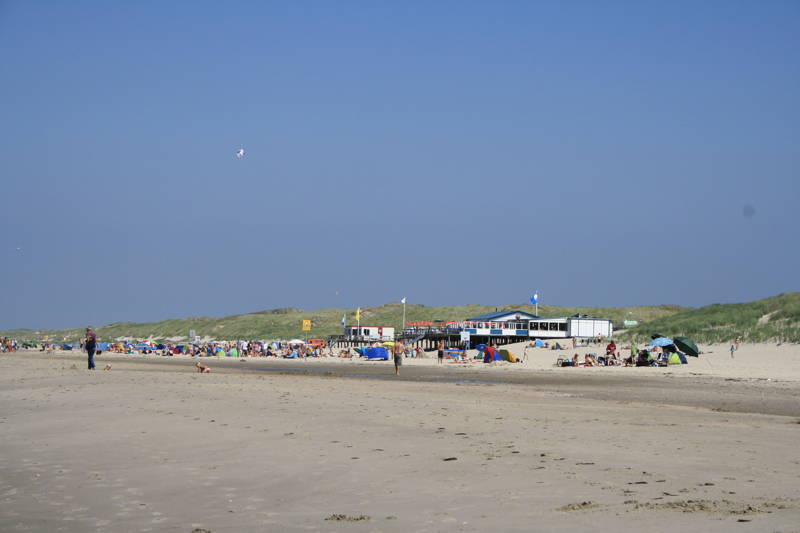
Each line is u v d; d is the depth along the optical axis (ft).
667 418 68.74
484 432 55.72
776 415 76.28
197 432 54.44
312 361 284.41
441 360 259.80
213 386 98.84
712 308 277.44
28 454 46.37
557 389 118.21
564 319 322.75
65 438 52.37
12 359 233.14
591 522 27.73
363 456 44.57
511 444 49.47
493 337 330.34
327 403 77.25
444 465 41.52
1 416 65.16
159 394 84.02
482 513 29.99
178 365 222.69
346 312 652.89
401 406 76.33
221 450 47.01
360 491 35.22
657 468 40.34
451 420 63.67
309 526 28.81
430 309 629.92
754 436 54.54
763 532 25.09
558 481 36.63
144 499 34.27
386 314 637.30
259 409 69.77
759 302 259.80
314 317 634.43
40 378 113.19
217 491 35.76
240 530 28.48
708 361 195.83
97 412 66.74
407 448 47.55
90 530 29.01
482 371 194.18
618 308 589.73
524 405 82.17
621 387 125.08
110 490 36.17
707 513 28.91
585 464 41.68
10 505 33.37
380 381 137.28
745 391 115.24
